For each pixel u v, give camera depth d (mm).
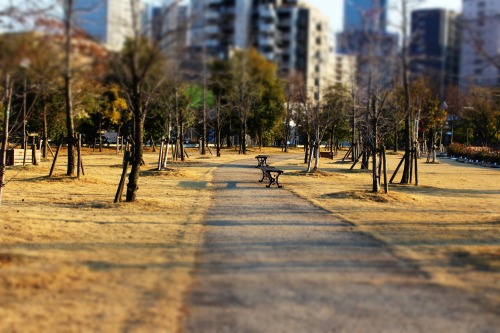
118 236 8961
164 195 15062
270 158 37750
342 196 14906
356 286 6031
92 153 39250
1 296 5586
